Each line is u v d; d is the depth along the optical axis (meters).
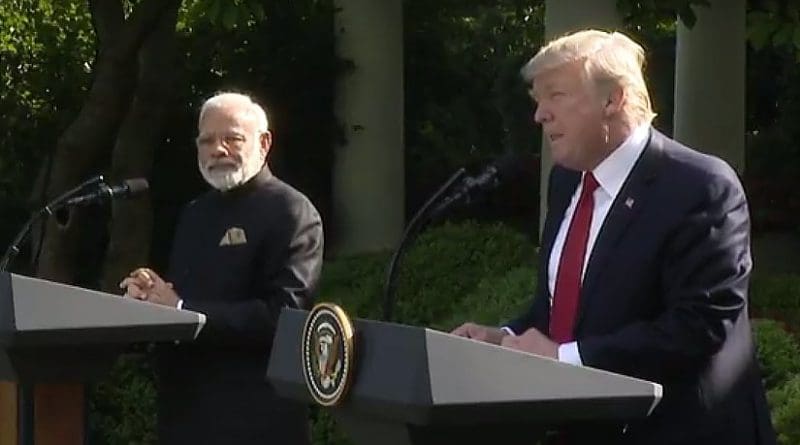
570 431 4.12
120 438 9.61
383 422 3.39
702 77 13.27
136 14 11.03
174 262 6.04
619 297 4.09
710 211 4.02
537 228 14.09
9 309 4.82
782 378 7.37
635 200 4.12
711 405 4.07
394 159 14.34
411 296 10.38
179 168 13.84
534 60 4.17
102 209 13.23
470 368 3.27
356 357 3.42
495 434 3.45
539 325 4.44
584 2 9.80
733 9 13.16
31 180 14.02
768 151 15.70
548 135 4.17
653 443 4.06
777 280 9.25
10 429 5.55
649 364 3.96
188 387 5.79
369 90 14.20
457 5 15.97
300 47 14.13
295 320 3.79
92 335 4.91
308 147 14.31
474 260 10.59
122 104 11.24
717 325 3.96
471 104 16.45
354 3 14.16
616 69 4.09
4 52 14.41
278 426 5.75
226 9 10.65
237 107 5.93
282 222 5.81
